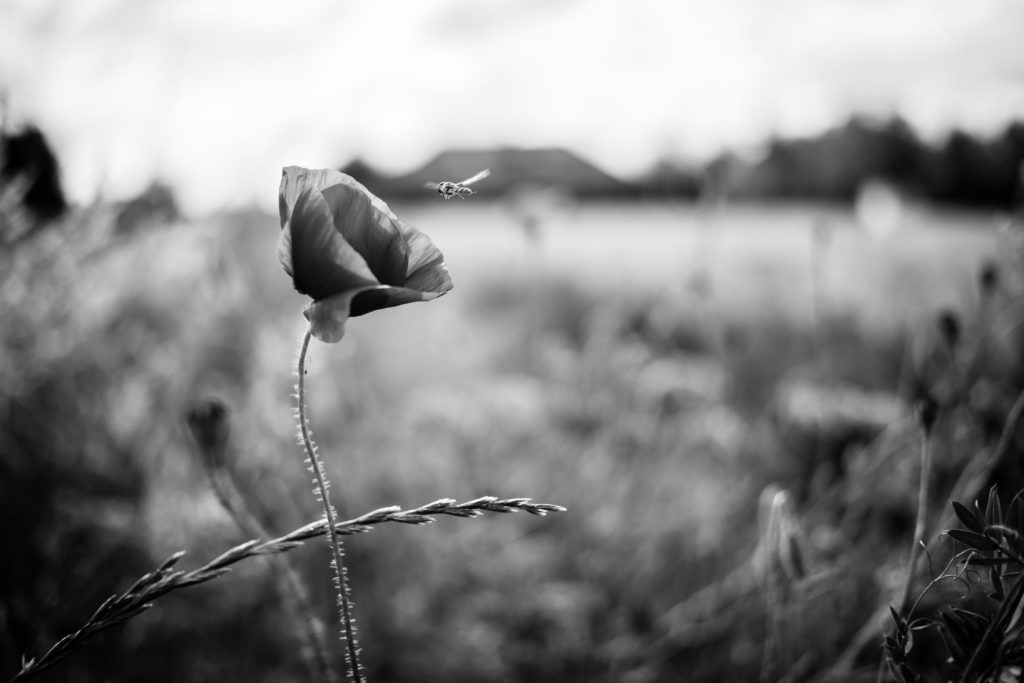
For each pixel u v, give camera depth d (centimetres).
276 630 60
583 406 90
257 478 65
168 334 79
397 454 78
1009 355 61
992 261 53
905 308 109
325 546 65
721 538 71
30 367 59
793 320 118
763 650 57
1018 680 27
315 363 73
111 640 50
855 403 84
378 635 63
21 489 55
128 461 64
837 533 58
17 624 45
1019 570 27
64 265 60
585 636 65
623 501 76
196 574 28
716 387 95
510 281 174
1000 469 44
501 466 83
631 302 140
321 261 26
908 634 28
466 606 69
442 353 108
